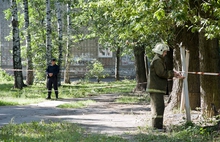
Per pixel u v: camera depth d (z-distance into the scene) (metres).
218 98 10.88
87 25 23.73
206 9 9.46
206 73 10.52
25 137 8.85
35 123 10.78
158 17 8.79
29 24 30.52
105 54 50.03
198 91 13.19
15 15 25.73
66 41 32.72
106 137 8.80
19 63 26.11
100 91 26.69
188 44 13.09
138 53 24.11
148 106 16.86
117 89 28.84
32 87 27.48
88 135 9.12
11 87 27.56
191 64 13.17
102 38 23.47
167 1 9.22
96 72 38.16
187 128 9.42
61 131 9.66
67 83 35.59
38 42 30.78
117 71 42.66
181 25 12.03
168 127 10.13
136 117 12.70
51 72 20.70
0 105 16.80
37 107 16.36
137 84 26.14
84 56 48.34
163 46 9.85
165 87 9.96
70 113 14.27
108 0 12.24
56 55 30.72
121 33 14.23
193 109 13.13
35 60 29.89
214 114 10.79
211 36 9.19
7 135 9.08
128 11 10.83
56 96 20.88
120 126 10.84
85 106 16.92
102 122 11.70
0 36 46.59
